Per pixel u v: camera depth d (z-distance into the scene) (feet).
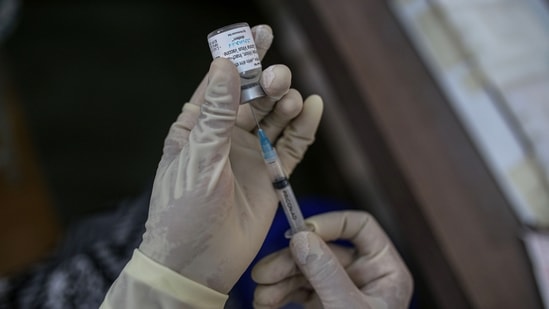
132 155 5.10
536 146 2.98
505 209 2.85
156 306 1.52
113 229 3.19
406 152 2.91
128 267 1.55
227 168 1.57
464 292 2.64
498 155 2.96
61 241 4.03
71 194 4.76
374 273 2.00
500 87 3.12
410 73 3.13
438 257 2.77
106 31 5.64
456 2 3.36
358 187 5.00
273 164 1.77
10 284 2.99
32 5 5.48
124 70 5.51
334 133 5.06
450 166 2.91
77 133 5.06
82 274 2.92
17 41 5.31
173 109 5.47
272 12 5.59
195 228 1.51
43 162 4.83
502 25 3.36
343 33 3.17
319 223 1.94
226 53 1.53
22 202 4.63
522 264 2.70
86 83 5.33
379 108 2.99
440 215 2.78
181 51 5.78
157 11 5.88
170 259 1.52
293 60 5.26
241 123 1.87
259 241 1.73
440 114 3.04
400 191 2.95
